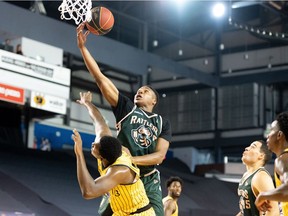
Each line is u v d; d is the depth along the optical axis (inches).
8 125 575.2
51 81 516.7
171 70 762.8
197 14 826.2
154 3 767.7
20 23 552.4
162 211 183.8
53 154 567.5
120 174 159.5
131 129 184.4
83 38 188.9
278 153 164.9
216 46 851.4
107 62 668.7
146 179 184.7
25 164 507.5
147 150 185.5
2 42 565.3
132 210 168.9
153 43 831.7
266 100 821.9
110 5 733.9
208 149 851.4
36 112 576.4
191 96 860.6
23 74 492.7
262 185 215.8
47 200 457.7
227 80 839.7
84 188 149.2
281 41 775.1
